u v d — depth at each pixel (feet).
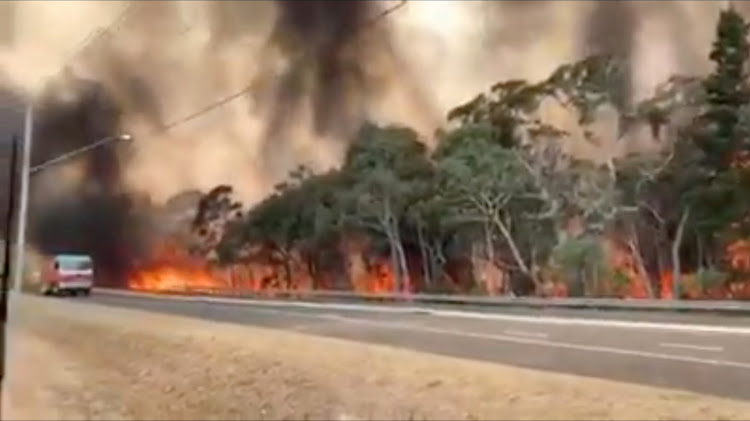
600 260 162.71
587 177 171.42
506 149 187.32
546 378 44.65
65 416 36.96
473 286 181.88
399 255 199.41
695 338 75.15
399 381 43.32
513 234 178.70
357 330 85.40
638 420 35.09
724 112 152.76
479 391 40.83
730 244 144.87
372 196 205.67
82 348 53.47
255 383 43.21
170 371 46.16
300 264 220.64
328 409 38.34
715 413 36.78
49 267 153.17
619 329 85.10
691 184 152.56
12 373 43.68
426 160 203.72
